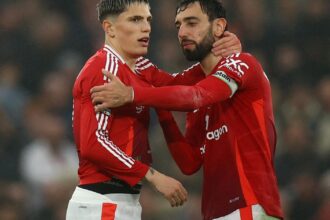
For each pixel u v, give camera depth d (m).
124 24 22.19
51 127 41.97
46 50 49.47
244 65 22.53
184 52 23.27
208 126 23.17
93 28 50.56
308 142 41.84
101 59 22.02
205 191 23.30
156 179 21.83
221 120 22.88
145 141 22.59
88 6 51.44
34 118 43.72
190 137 24.05
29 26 50.59
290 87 45.00
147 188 39.19
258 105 22.84
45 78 48.62
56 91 45.62
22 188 40.75
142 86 22.53
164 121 24.02
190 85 24.02
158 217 38.50
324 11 48.59
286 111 43.31
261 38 47.69
